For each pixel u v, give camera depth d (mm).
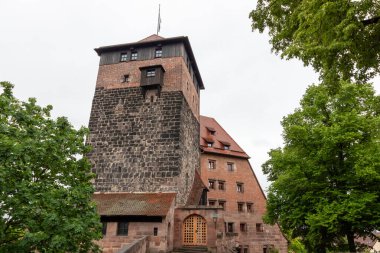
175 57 31594
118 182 27953
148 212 23219
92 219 14125
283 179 21422
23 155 12258
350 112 19703
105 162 28953
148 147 28625
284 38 11789
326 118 21328
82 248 14773
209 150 39094
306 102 22906
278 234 38688
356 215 16969
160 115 29547
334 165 19906
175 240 24953
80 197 14031
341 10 8156
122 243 22875
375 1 8188
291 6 11055
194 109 36281
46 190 13289
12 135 12781
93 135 30250
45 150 13562
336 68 9273
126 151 28938
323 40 8773
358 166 17516
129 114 30312
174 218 25594
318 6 8703
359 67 9258
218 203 37344
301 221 20484
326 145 19125
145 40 35000
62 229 12492
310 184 19875
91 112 31312
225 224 36594
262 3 12781
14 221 13086
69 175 15273
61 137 14805
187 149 31203
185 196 29156
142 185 27391
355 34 8422
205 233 25078
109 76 32531
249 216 38500
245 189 39844
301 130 20672
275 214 23062
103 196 26969
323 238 20281
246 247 36562
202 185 32594
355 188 18625
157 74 30156
